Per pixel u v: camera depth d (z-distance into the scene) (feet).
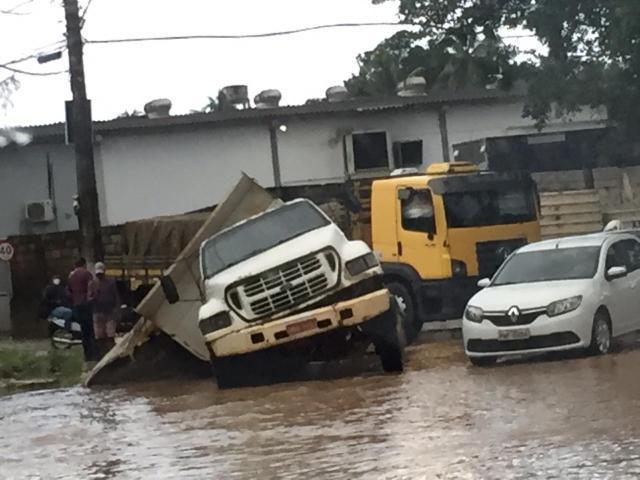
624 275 61.26
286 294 57.00
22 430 51.75
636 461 31.50
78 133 84.58
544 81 87.45
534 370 55.16
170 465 37.99
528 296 58.95
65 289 100.07
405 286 75.10
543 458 32.86
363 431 41.19
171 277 65.21
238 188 66.64
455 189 75.20
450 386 51.93
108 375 69.77
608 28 82.58
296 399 52.37
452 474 31.68
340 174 129.29
